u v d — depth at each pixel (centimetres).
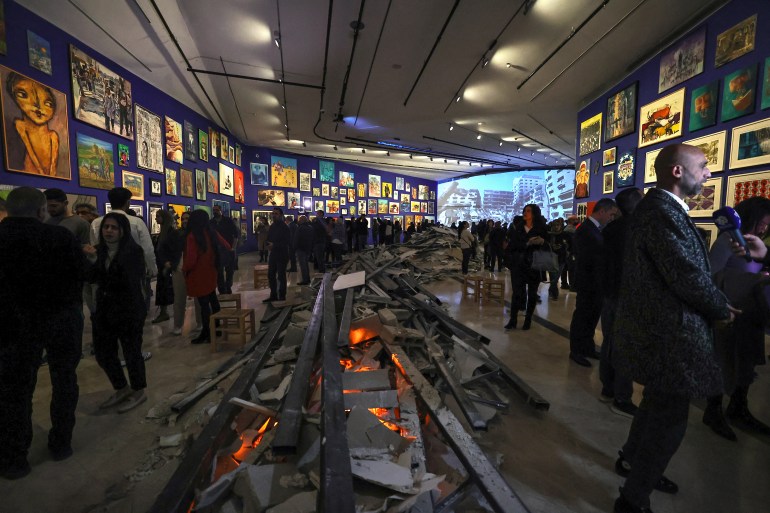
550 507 179
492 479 166
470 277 684
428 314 464
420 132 1587
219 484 169
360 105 1251
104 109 746
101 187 738
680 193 162
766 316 228
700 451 226
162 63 867
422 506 151
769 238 244
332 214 2308
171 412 263
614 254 278
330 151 2036
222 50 866
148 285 338
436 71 964
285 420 198
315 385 272
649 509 168
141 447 229
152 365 362
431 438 221
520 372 348
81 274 221
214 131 1380
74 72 661
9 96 537
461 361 338
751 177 516
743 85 531
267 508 154
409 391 255
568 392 307
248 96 1173
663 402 160
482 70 948
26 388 203
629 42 745
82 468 209
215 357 384
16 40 549
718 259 244
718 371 152
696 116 623
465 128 1508
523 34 771
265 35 798
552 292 689
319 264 948
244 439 218
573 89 1021
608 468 210
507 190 3391
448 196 3200
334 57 897
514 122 1388
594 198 1010
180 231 465
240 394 248
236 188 1683
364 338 360
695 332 149
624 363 165
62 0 589
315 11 711
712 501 184
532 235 465
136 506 176
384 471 162
